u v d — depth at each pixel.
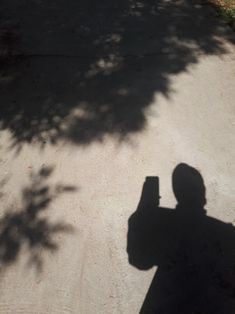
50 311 2.71
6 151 3.84
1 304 2.74
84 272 2.91
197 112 4.23
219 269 2.93
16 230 3.18
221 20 5.81
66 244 3.08
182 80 4.66
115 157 3.76
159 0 6.50
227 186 3.50
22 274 2.90
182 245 3.07
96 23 5.86
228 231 3.16
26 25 5.84
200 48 5.21
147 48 5.23
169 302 2.74
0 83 4.67
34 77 4.75
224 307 2.71
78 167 3.67
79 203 3.37
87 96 4.45
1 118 4.20
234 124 4.08
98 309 2.71
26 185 3.53
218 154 3.77
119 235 3.14
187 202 3.37
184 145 3.86
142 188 3.48
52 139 3.95
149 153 3.79
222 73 4.77
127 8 6.28
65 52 5.20
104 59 5.05
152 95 4.44
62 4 6.46
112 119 4.15
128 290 2.81
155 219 3.25
